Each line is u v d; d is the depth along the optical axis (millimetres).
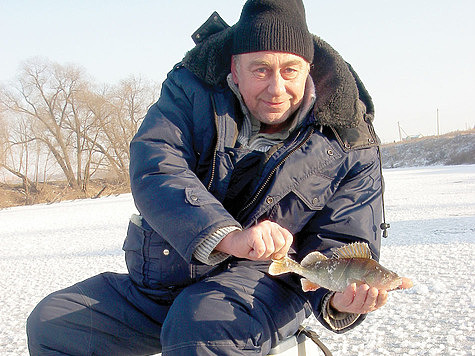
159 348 2238
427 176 28844
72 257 8664
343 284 1769
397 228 9039
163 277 2061
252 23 1931
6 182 47375
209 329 1700
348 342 3418
